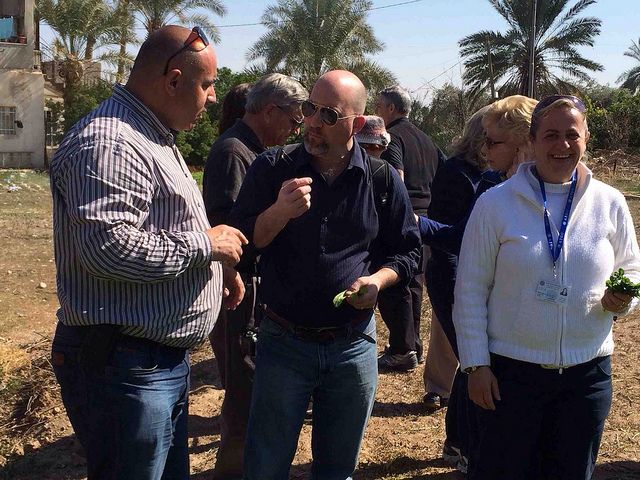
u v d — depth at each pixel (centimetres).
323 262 286
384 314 552
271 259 295
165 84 263
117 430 259
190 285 264
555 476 286
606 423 455
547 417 284
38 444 455
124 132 249
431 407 484
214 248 255
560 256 267
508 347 274
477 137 370
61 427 474
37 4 3331
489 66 3428
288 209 270
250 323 354
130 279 242
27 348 624
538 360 270
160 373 264
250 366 356
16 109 3078
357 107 286
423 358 584
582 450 279
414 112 2777
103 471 268
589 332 271
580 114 268
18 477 418
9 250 1048
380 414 482
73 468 426
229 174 352
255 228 281
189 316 265
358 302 279
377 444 439
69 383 265
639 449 420
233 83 3559
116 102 260
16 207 1564
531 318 269
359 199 290
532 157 326
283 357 295
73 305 254
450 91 2788
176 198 260
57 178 250
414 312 558
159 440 266
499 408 278
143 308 255
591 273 268
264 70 3606
